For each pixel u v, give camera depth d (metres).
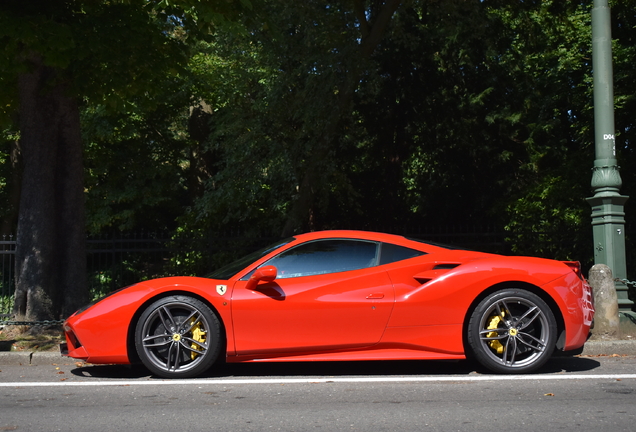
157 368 5.12
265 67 13.58
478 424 3.66
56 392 4.72
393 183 20.06
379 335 5.12
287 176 13.12
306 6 11.95
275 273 4.96
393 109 19.53
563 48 20.16
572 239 12.11
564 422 3.68
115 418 3.90
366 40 13.36
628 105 16.38
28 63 7.71
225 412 4.02
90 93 8.29
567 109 22.31
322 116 12.46
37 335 7.37
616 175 7.24
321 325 5.10
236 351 5.08
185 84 16.73
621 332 6.74
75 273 7.88
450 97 19.89
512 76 20.42
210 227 16.55
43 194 7.82
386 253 5.35
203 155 20.17
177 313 5.22
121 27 8.00
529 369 5.17
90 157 18.73
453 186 20.72
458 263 5.27
